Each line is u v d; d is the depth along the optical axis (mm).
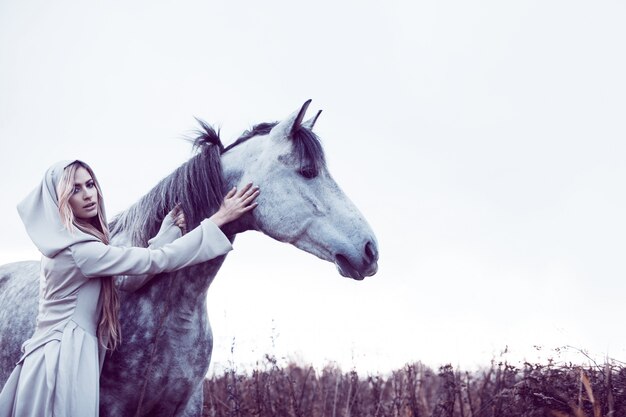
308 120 3969
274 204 3645
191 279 3594
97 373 3252
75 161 3412
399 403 5172
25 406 3146
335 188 3725
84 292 3357
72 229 3295
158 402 3562
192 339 3631
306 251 3689
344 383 5680
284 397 5242
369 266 3586
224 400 5359
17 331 3748
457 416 4883
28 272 4207
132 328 3537
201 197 3660
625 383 4188
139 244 3678
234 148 3891
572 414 4078
